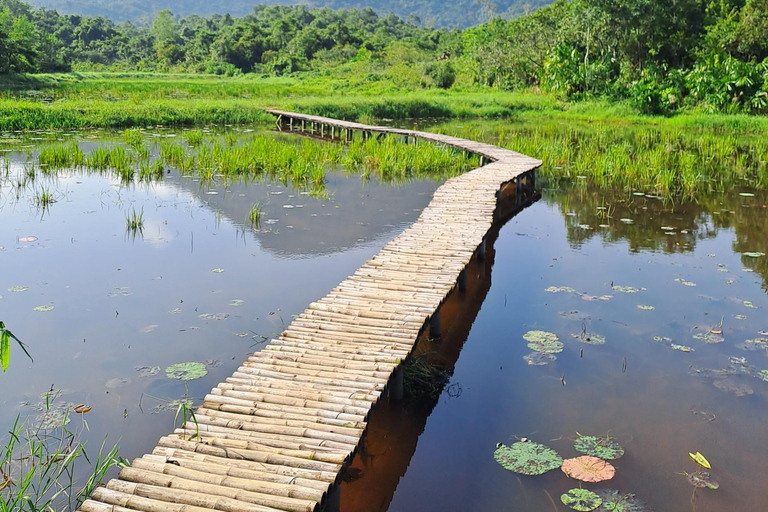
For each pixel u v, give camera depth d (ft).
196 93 89.40
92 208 28.40
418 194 32.94
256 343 15.39
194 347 15.11
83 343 15.17
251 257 22.07
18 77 102.89
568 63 88.69
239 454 9.46
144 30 302.66
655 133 60.08
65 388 13.17
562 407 12.91
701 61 84.07
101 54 199.62
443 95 98.27
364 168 39.63
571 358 15.02
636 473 10.77
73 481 10.41
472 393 13.53
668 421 12.33
